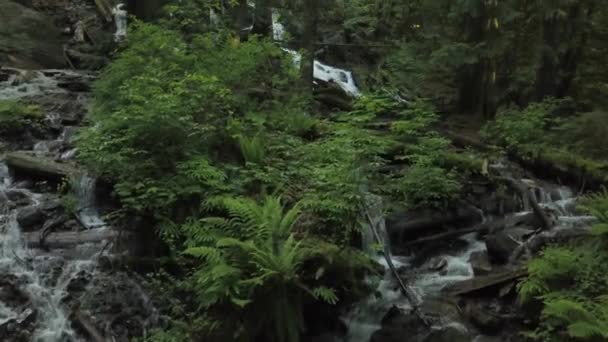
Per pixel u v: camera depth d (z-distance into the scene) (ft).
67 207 29.04
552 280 25.16
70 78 47.91
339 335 25.99
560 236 29.30
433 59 47.06
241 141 31.30
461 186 33.83
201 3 49.85
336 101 47.50
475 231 32.17
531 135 42.11
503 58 50.60
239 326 23.62
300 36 57.06
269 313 23.82
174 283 25.61
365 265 26.45
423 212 32.14
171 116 29.22
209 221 25.57
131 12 55.26
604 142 40.40
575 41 48.73
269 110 38.58
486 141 43.86
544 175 38.75
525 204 33.81
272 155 32.50
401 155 36.81
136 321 24.80
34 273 25.91
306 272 24.77
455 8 47.67
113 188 29.71
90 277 25.90
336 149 31.73
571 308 22.43
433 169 33.47
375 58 66.95
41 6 64.13
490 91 50.08
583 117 42.19
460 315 26.23
